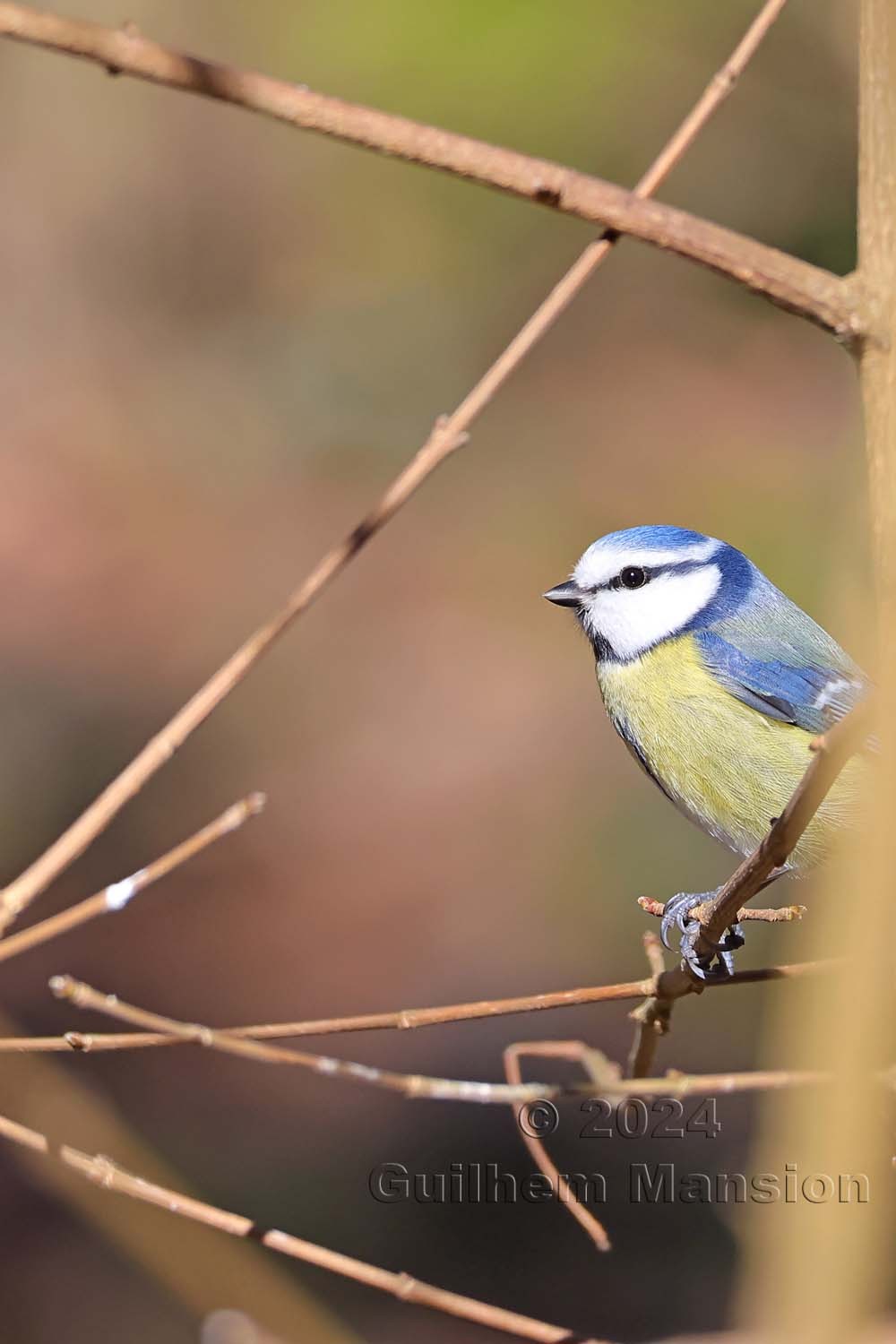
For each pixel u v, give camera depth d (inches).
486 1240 348.8
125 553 632.4
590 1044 396.2
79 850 159.5
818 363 591.2
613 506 570.9
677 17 438.6
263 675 571.5
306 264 682.2
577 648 569.3
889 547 116.8
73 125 740.7
